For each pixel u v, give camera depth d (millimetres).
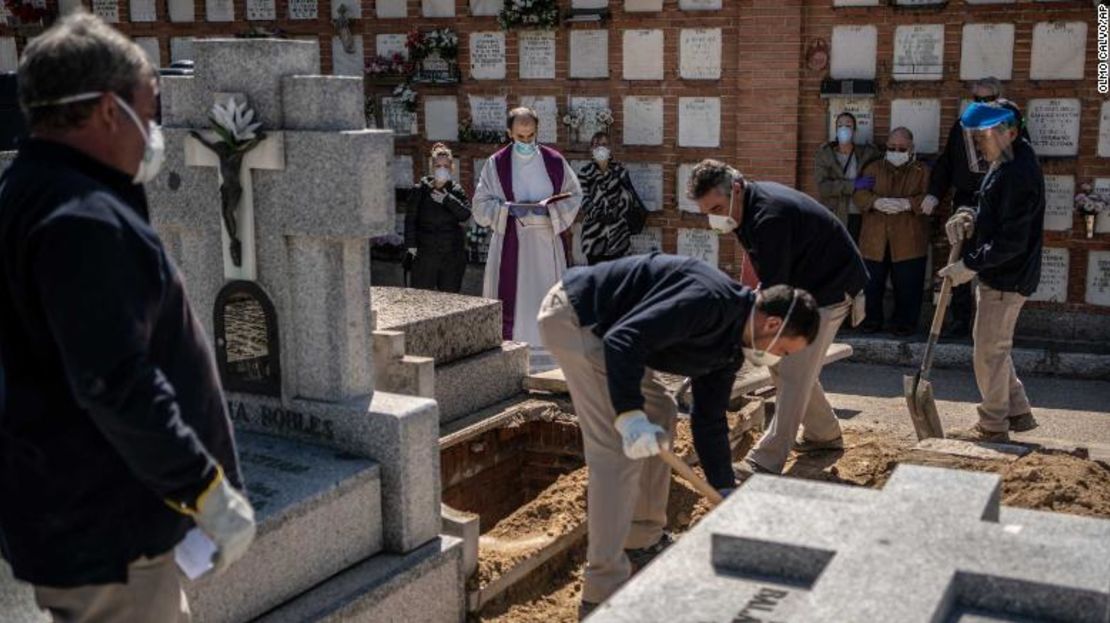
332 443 4891
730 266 11102
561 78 11438
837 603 2412
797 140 10609
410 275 11031
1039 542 2678
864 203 10047
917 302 10117
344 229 4707
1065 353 9562
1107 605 2432
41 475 2807
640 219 11086
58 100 2717
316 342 4938
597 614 2557
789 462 6770
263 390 5059
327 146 4680
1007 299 7086
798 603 2590
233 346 5109
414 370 5746
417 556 4797
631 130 11273
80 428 2797
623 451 4684
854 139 10414
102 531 2850
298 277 4910
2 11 13047
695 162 11062
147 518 2891
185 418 2867
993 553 2615
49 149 2760
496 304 7102
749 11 10508
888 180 9984
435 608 4844
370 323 5012
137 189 2928
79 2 12945
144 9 12820
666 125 11125
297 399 4980
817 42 10453
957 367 9680
